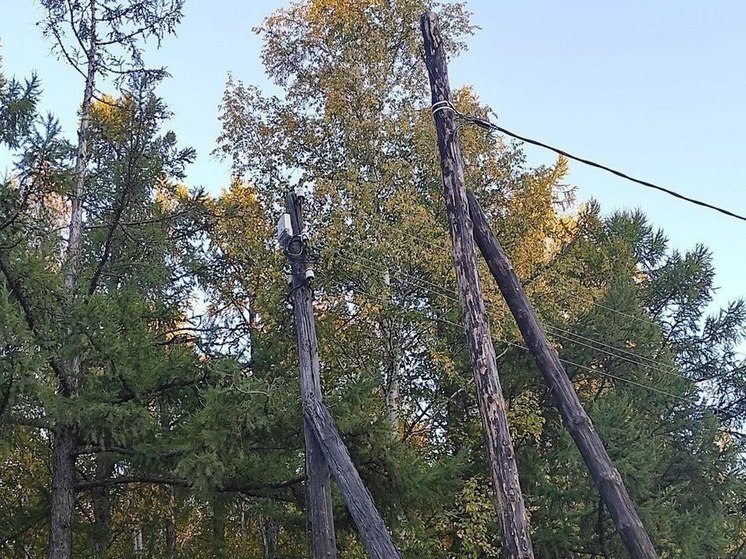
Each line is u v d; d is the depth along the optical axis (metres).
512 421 15.46
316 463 8.62
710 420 18.22
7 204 10.39
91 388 10.55
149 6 12.64
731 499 18.61
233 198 18.09
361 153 15.85
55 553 10.98
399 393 15.77
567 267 16.95
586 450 7.25
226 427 10.05
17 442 11.06
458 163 8.27
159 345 12.18
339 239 14.58
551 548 13.80
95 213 12.74
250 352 12.99
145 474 11.58
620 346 18.16
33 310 10.53
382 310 14.75
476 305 7.59
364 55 16.31
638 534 6.80
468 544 14.34
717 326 22.30
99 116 12.34
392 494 10.85
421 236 14.89
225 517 14.16
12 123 10.72
